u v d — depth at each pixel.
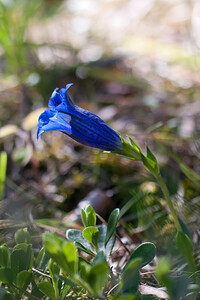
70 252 0.86
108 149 0.92
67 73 1.34
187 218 1.00
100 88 1.31
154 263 0.94
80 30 1.71
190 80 1.30
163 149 1.09
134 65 1.42
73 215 1.03
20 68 1.31
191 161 1.08
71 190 1.07
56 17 1.80
